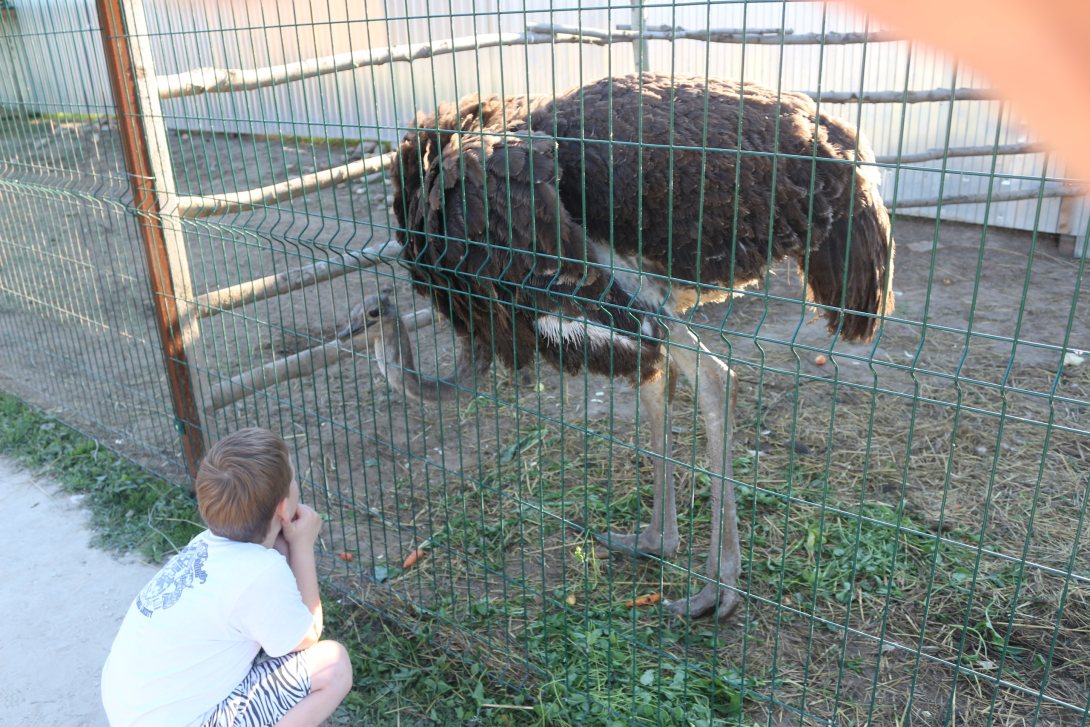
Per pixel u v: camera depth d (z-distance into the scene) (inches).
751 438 183.8
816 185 118.9
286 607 86.4
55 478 175.3
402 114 352.8
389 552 150.3
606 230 120.0
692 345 128.7
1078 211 286.7
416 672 120.0
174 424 177.6
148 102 145.6
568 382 209.5
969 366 214.5
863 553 144.2
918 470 169.8
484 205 111.6
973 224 313.1
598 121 118.3
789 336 235.1
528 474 172.9
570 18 308.5
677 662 120.6
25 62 183.9
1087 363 213.0
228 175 362.3
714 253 119.6
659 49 315.6
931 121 303.6
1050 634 127.2
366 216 304.7
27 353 219.6
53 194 183.3
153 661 83.8
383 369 148.3
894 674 120.3
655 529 144.6
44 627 134.4
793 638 127.3
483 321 130.1
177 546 151.9
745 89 124.5
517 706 112.1
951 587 136.6
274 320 247.8
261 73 155.2
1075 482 163.8
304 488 172.1
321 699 89.8
